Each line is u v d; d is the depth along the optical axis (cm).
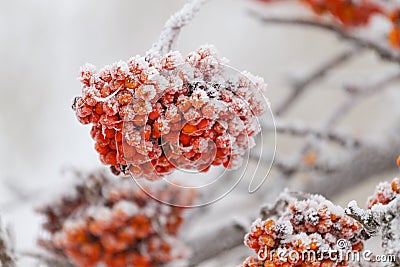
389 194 62
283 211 66
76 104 61
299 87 114
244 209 118
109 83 60
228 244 86
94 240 81
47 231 85
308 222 62
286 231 61
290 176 101
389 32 91
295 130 98
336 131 101
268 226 61
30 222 124
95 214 81
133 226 80
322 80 119
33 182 162
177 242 83
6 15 174
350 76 123
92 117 61
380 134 116
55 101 174
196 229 116
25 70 174
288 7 157
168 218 83
